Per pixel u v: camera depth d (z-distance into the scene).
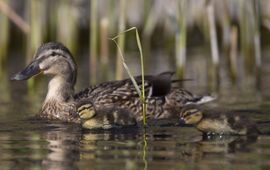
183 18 18.36
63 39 23.25
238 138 11.72
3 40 21.81
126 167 9.80
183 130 12.55
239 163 9.89
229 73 20.30
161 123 13.48
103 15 22.75
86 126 12.90
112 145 11.30
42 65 15.03
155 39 26.12
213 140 11.59
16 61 23.05
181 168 9.70
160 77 15.02
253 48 21.05
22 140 11.85
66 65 15.09
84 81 19.22
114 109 13.17
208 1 19.34
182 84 18.64
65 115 14.30
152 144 11.32
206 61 22.50
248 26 20.89
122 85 14.83
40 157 10.52
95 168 9.77
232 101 15.73
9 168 9.88
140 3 25.53
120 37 17.97
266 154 10.41
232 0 24.36
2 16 21.86
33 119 14.10
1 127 13.15
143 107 13.11
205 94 16.02
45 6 23.77
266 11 24.34
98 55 23.72
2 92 18.11
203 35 25.50
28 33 20.73
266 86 17.95
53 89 14.80
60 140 11.80
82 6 24.91
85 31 25.86
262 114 13.96
